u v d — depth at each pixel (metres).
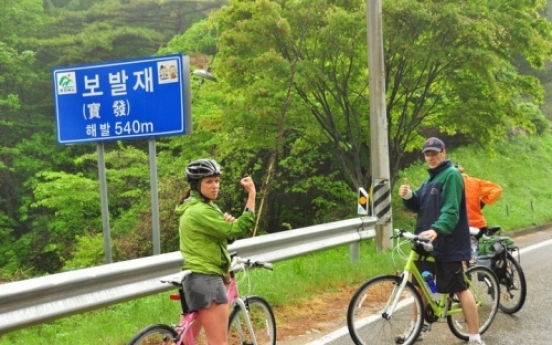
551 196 22.72
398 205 19.20
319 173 20.53
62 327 6.72
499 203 20.23
